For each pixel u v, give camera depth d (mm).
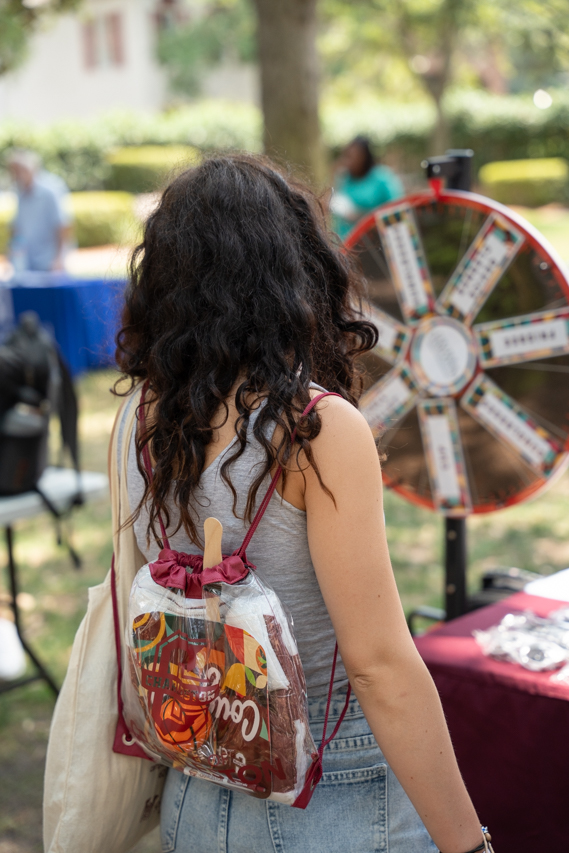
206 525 1030
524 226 1906
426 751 997
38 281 7453
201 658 1038
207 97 30156
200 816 1136
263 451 1029
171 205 1146
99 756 1215
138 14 27062
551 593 1969
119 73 27641
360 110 23703
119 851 1281
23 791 2561
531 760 1494
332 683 1121
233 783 1057
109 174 20672
